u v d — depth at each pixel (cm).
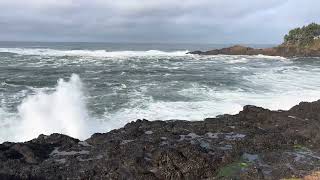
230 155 1187
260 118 1628
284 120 1580
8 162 1087
